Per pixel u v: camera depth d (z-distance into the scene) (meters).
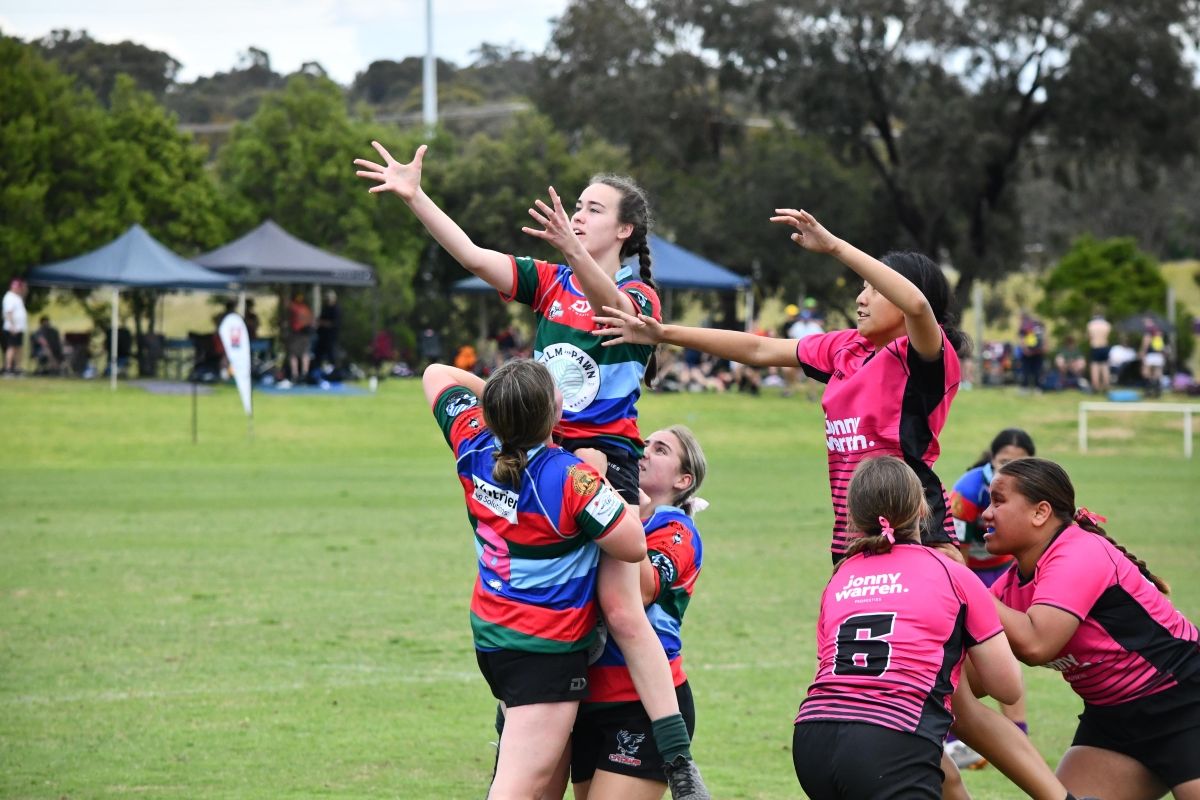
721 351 14.50
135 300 94.19
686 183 122.12
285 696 22.78
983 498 19.67
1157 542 41.91
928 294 13.96
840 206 118.38
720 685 24.20
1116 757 14.52
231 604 30.62
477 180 115.62
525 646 12.41
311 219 109.25
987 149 116.25
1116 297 118.62
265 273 84.94
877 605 12.59
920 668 12.30
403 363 110.81
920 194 117.81
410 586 33.31
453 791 17.70
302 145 108.94
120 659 25.20
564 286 13.62
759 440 77.44
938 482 13.77
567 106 131.75
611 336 13.31
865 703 12.22
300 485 54.72
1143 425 86.06
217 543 39.47
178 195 100.94
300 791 17.58
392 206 110.75
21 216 93.75
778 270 118.50
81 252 95.81
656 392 92.38
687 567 13.91
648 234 14.25
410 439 71.94
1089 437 82.38
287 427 72.56
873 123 121.75
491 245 117.62
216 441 67.94
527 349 107.19
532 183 115.88
